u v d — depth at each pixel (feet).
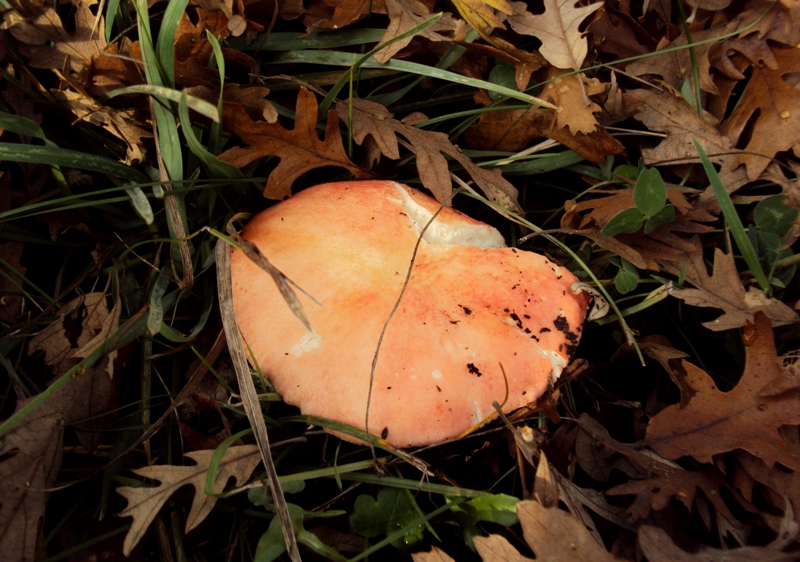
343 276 0.73
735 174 0.91
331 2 0.86
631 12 0.96
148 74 0.76
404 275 0.74
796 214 0.85
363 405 0.69
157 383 0.82
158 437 0.80
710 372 0.89
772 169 0.90
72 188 0.85
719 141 0.91
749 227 0.87
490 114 0.91
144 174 0.84
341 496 0.79
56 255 0.86
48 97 0.83
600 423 0.83
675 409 0.78
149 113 0.82
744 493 0.75
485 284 0.75
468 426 0.71
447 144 0.88
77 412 0.75
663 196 0.80
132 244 0.84
